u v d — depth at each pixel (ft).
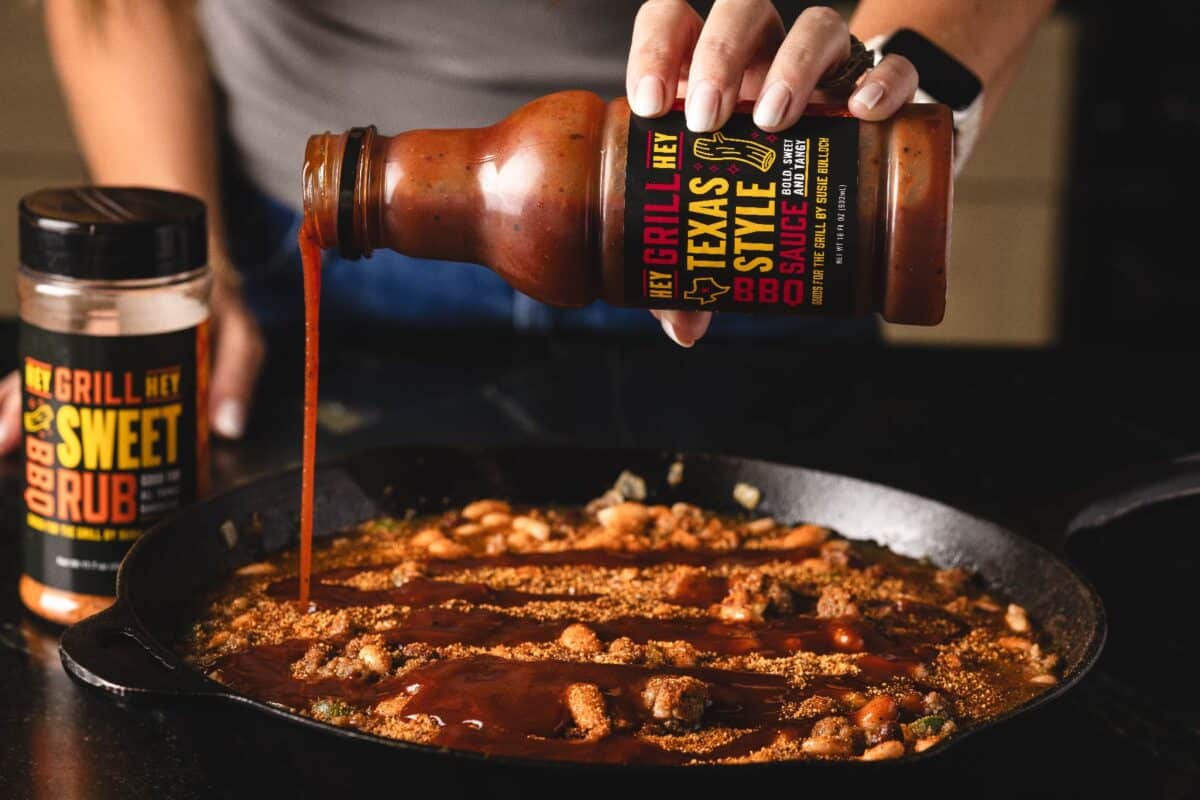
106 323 2.47
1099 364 3.67
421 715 2.14
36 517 2.53
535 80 3.63
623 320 3.89
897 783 1.92
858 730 2.15
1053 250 6.14
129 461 2.51
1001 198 6.08
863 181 2.18
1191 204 6.00
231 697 2.01
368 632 2.38
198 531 2.52
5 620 2.56
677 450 2.95
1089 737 2.31
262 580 2.53
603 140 2.22
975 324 6.26
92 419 2.49
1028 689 2.30
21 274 2.49
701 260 2.21
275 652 2.32
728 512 2.81
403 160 2.24
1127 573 2.79
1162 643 2.58
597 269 2.24
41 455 2.51
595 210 2.21
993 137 6.01
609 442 3.22
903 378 3.57
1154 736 2.33
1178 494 2.62
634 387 3.48
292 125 3.72
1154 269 6.10
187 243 2.51
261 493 2.62
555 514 2.79
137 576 2.34
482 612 2.43
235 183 3.86
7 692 2.36
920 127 2.19
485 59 3.61
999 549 2.59
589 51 3.61
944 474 3.14
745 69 2.25
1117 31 5.85
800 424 3.33
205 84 3.76
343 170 2.24
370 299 3.90
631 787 1.90
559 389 3.45
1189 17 5.80
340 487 2.72
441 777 1.94
